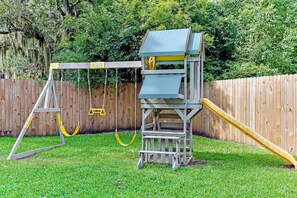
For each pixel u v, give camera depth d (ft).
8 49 36.40
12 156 16.94
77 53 29.40
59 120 21.68
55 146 21.13
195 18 32.94
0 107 25.53
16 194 11.02
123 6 30.19
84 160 16.98
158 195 11.13
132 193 11.29
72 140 24.34
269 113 21.04
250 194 11.33
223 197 10.99
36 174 13.76
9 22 33.32
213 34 33.60
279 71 30.22
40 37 35.55
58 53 32.60
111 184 12.44
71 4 35.63
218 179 13.38
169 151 16.57
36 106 18.85
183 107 16.99
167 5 28.68
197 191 11.63
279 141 20.18
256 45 30.68
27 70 36.22
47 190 11.51
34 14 34.01
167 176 13.78
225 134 25.41
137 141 24.18
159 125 19.93
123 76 30.50
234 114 24.57
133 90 31.76
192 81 17.28
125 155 18.57
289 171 15.01
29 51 36.11
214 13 34.96
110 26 29.66
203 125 28.32
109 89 30.50
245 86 23.39
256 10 32.09
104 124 30.40
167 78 16.99
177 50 16.76
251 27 32.07
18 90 26.27
